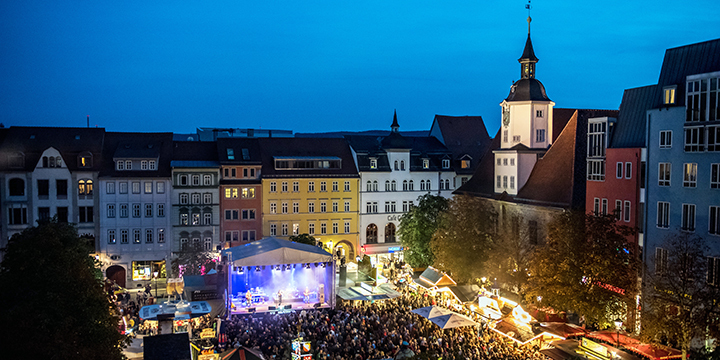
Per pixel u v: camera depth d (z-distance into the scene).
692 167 52.22
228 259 69.44
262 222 99.75
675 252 47.97
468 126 122.44
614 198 62.69
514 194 85.75
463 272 73.56
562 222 57.06
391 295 69.94
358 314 62.94
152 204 92.56
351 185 105.50
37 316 35.22
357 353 48.47
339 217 105.06
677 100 54.97
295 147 106.19
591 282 52.44
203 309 58.91
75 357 35.53
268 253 69.56
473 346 50.12
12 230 86.75
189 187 94.19
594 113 78.81
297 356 47.28
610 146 64.12
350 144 109.94
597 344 46.53
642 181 58.78
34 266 41.31
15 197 86.75
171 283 72.94
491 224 81.06
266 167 101.25
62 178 88.81
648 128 57.28
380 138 115.12
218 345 51.72
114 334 41.03
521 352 49.22
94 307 40.75
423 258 86.94
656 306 45.94
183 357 40.66
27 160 87.81
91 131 94.12
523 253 79.31
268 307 70.38
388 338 51.25
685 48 57.38
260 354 45.41
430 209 89.75
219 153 98.44
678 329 43.66
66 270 41.81
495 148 96.75
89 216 90.38
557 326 49.81
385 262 104.75
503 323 52.41
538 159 85.50
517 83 89.12
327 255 71.56
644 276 53.50
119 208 91.19
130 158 91.25
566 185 75.31
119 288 81.19
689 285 47.62
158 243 93.00
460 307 67.25
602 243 53.34
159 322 54.59
